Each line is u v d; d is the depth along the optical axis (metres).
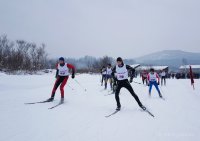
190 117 5.06
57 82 6.66
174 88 13.33
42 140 3.37
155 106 6.49
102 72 13.75
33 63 31.50
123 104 6.66
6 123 4.20
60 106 6.02
